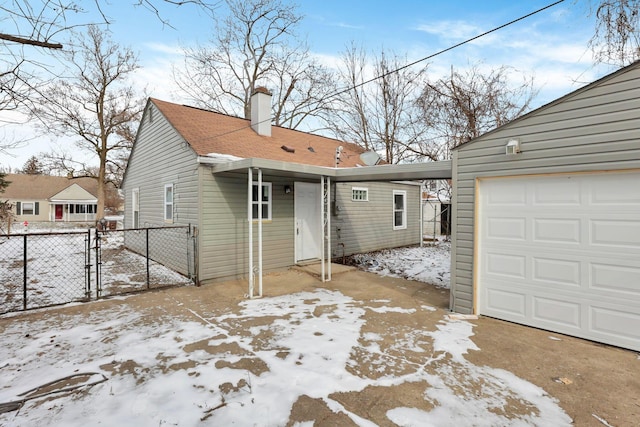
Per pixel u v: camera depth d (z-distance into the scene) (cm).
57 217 3288
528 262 439
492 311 475
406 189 1359
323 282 717
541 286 428
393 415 256
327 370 326
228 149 779
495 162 457
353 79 1784
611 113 365
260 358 353
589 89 379
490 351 368
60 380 307
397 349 374
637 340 359
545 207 423
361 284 702
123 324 455
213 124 921
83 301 564
